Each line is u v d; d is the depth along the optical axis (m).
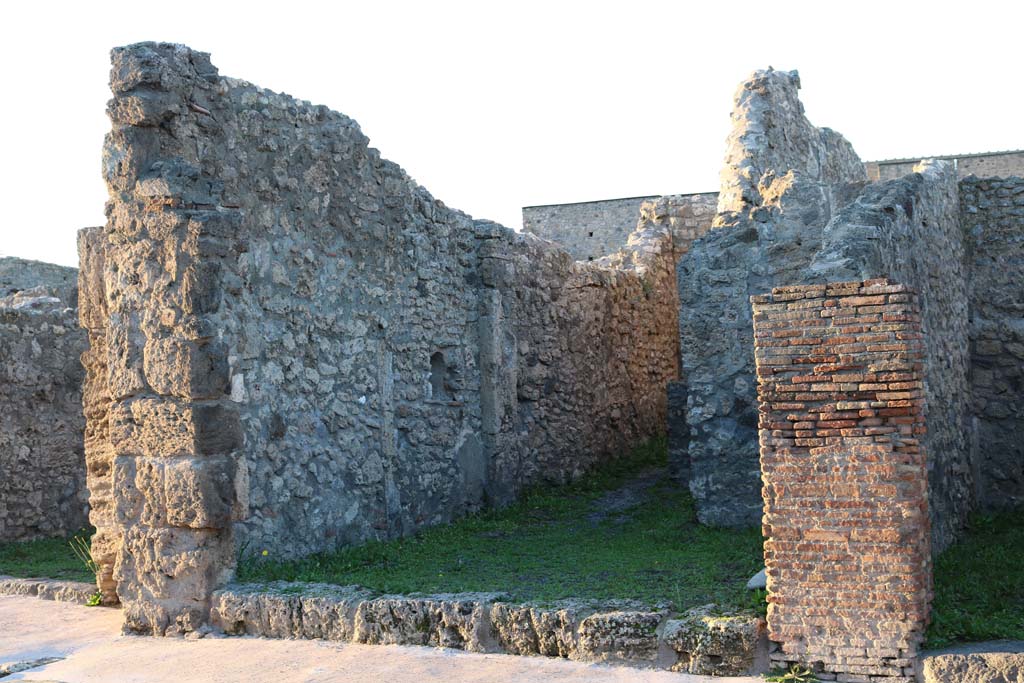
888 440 5.89
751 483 10.16
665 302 17.61
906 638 5.78
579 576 7.77
